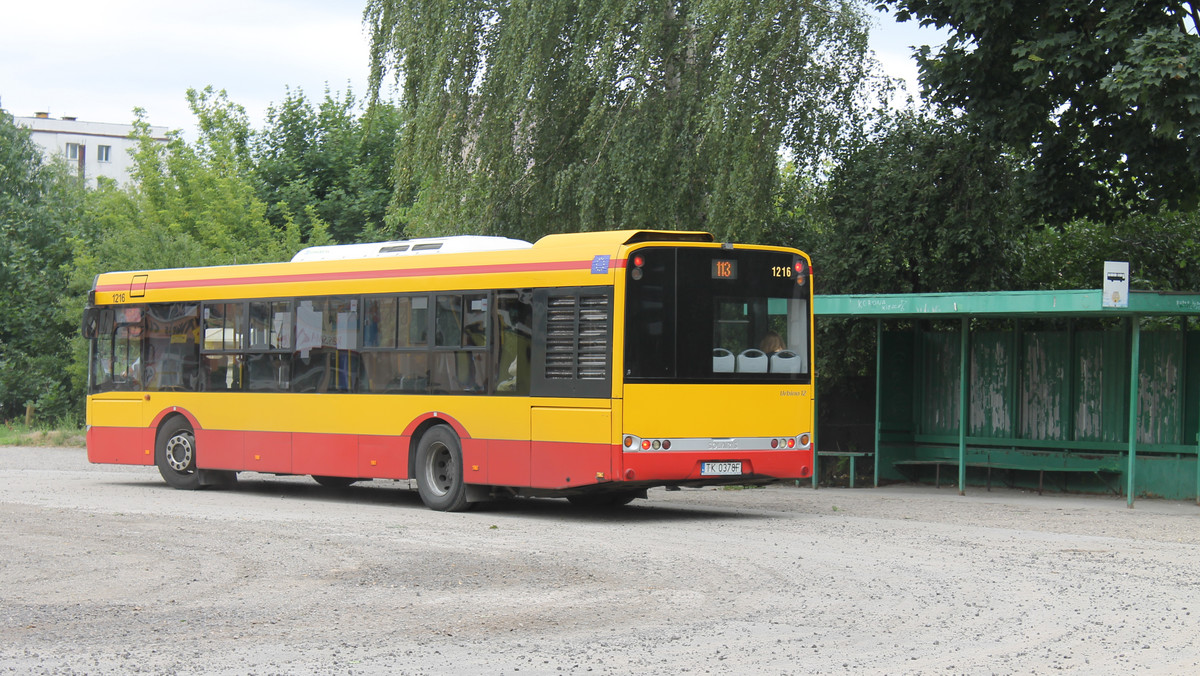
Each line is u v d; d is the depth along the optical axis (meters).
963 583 10.46
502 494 16.50
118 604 9.48
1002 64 18.95
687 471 14.80
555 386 15.10
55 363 40.97
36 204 49.56
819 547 12.67
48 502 17.20
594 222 21.97
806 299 15.73
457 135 23.03
